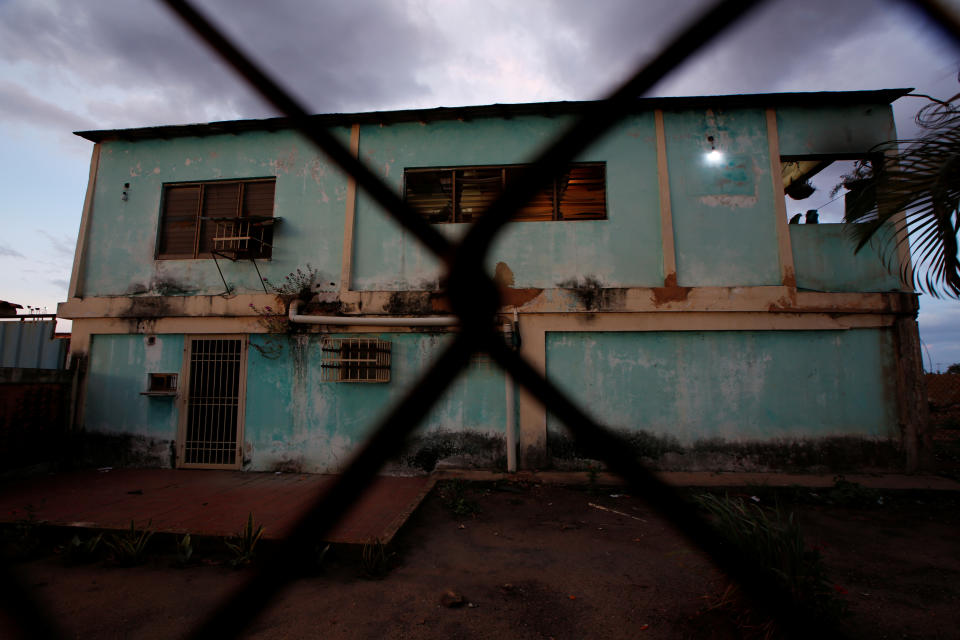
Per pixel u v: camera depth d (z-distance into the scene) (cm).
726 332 748
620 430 739
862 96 762
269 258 822
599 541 480
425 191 841
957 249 429
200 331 801
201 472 758
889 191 462
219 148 853
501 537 491
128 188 860
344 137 832
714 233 770
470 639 310
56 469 769
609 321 756
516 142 809
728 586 315
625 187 789
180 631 317
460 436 749
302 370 782
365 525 505
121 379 809
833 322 732
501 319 768
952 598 360
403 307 779
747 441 725
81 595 367
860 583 385
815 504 600
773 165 775
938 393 1420
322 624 326
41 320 859
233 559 429
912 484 644
